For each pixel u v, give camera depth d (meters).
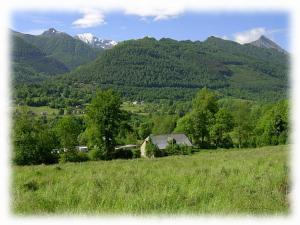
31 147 58.03
